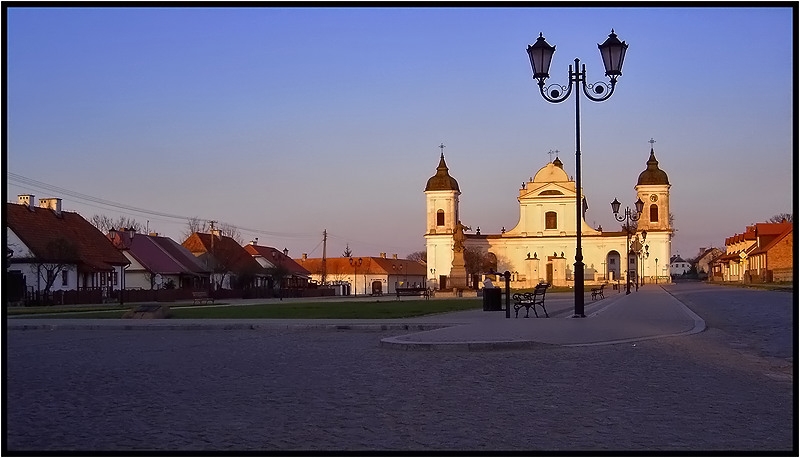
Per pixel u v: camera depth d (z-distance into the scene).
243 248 100.19
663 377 12.56
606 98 25.53
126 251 75.94
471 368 13.91
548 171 125.12
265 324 24.20
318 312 33.31
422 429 8.73
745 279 104.88
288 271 101.88
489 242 127.12
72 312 37.69
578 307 26.45
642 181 120.56
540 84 25.52
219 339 20.91
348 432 8.59
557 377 12.65
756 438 8.18
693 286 95.81
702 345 17.91
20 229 60.06
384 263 141.88
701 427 8.72
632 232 90.19
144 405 10.33
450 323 23.61
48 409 10.08
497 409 9.86
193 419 9.35
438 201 126.19
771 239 106.69
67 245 58.31
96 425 9.03
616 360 14.98
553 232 124.19
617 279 120.88
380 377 12.84
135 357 16.41
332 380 12.53
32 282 58.28
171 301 66.88
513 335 18.77
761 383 11.88
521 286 124.62
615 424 8.91
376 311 33.97
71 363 15.32
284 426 8.93
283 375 13.20
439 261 125.69
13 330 25.17
